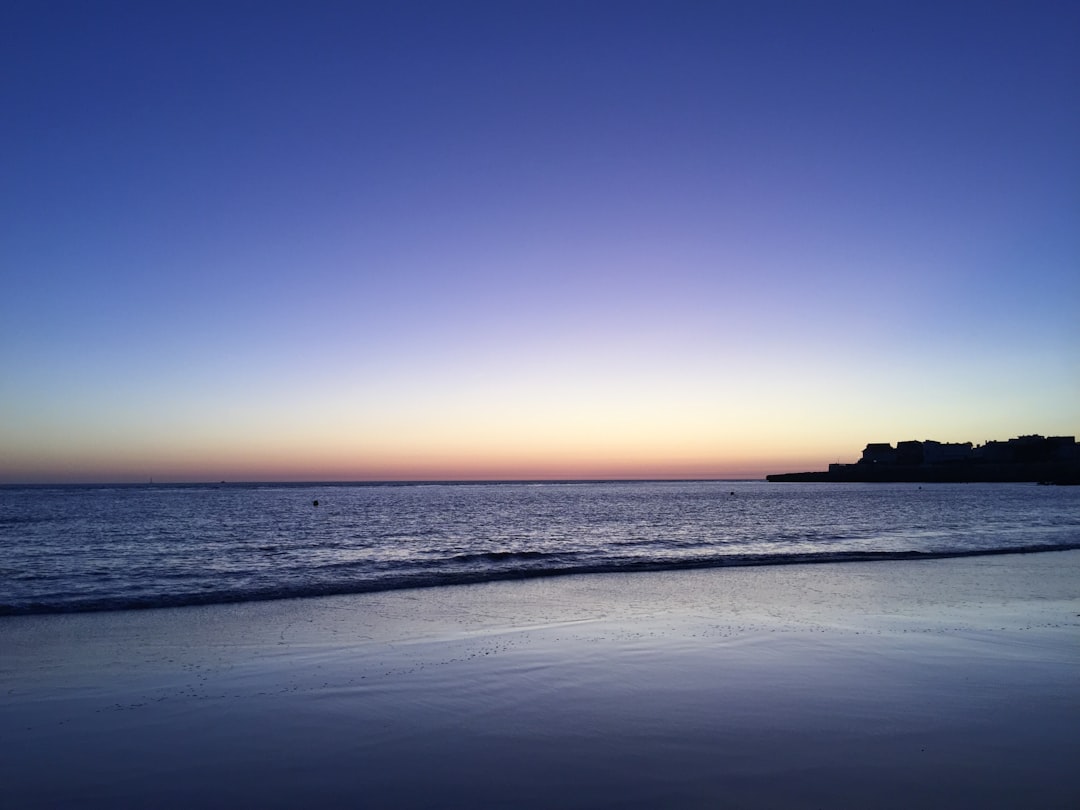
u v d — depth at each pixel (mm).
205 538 34281
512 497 113438
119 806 5371
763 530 39688
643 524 45844
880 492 133500
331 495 120375
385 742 6664
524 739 6688
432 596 16359
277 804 5359
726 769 5898
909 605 14641
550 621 13062
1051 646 10602
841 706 7645
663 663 9648
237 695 8289
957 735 6711
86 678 9141
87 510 61562
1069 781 5656
